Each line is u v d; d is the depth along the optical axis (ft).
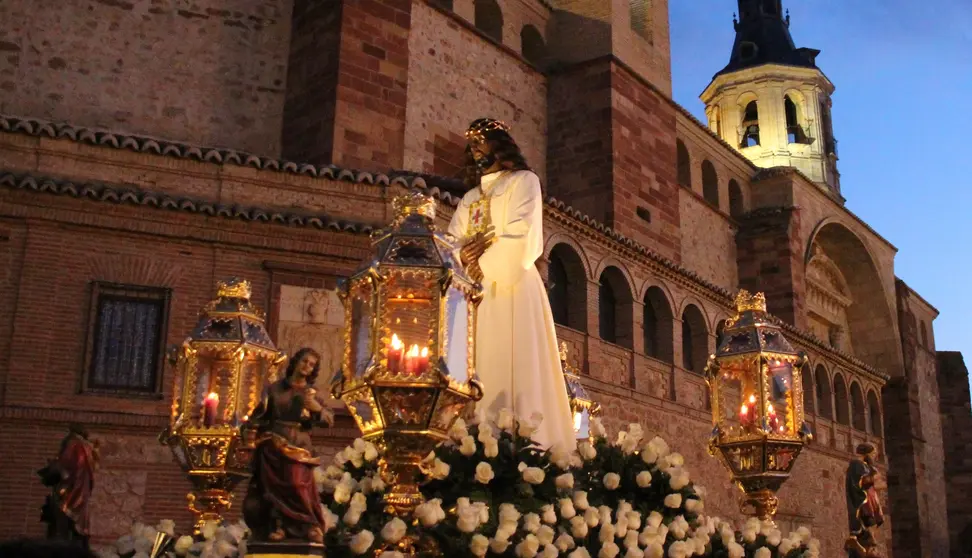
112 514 51.85
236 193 59.06
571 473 18.95
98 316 54.49
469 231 22.76
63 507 39.17
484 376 21.43
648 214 93.81
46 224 54.29
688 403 88.17
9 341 52.31
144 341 55.26
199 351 22.16
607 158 90.17
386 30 70.85
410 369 14.44
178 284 56.34
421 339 14.69
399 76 70.69
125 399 53.83
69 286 54.13
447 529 16.14
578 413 29.35
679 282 89.86
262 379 22.79
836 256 147.13
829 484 113.60
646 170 94.84
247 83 70.64
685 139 113.50
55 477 39.73
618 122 91.76
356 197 61.31
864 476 33.06
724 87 168.66
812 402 112.78
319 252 59.00
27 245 53.67
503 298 21.98
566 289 77.25
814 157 162.40
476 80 85.71
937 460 162.50
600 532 18.12
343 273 59.16
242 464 21.63
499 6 91.71
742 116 167.84
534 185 22.82
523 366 21.30
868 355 150.10
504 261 22.11
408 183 61.72
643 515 19.90
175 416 21.95
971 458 166.09
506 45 91.50
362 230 59.47
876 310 149.79
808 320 139.23
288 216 58.34
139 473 53.06
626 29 99.09
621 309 82.48
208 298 56.65
